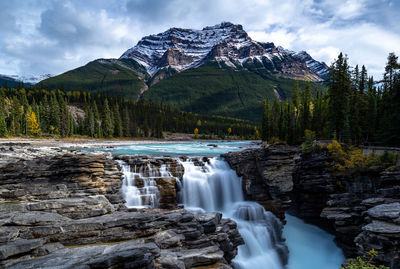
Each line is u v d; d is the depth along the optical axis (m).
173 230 14.79
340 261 24.83
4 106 102.19
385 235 18.14
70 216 14.86
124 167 27.27
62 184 20.47
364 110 48.00
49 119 105.12
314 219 32.12
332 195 28.56
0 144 62.28
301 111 68.50
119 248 11.66
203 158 33.66
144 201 24.72
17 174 20.62
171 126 177.25
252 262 21.52
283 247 24.67
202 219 16.81
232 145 103.00
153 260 11.45
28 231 12.12
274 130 85.56
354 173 28.31
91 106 141.75
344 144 33.03
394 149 36.28
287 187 30.53
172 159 30.33
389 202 23.05
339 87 46.72
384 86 52.50
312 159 32.91
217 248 14.55
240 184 31.39
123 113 129.00
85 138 105.25
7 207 14.52
